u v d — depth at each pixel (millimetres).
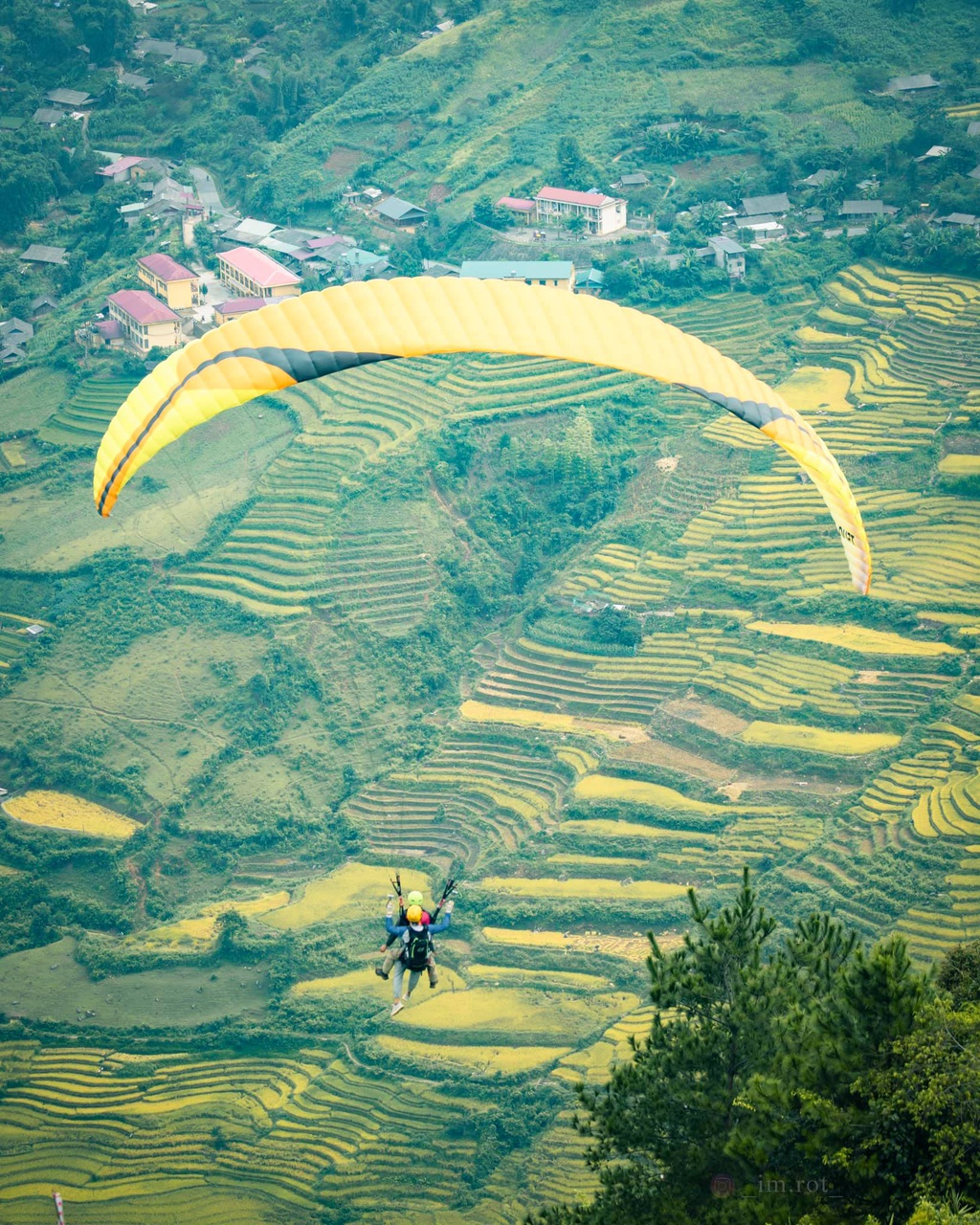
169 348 104438
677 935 63844
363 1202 54031
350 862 73062
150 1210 55438
